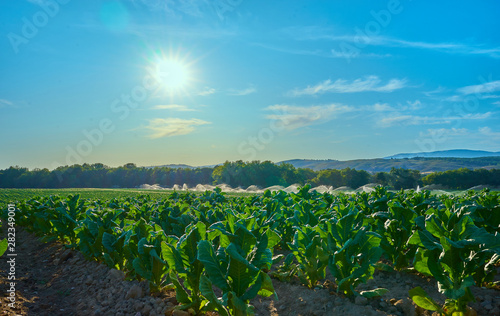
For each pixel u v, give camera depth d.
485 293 5.18
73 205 10.57
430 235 4.54
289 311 5.11
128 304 5.51
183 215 7.73
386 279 6.29
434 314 4.50
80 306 6.13
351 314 4.61
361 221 5.85
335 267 5.09
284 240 8.30
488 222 6.46
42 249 11.47
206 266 3.92
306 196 10.03
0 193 49.56
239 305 3.77
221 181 105.31
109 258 7.19
